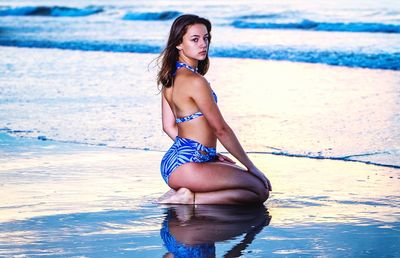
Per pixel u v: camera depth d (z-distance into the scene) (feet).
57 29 74.23
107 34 66.80
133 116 27.20
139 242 12.85
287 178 18.25
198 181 15.85
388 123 24.88
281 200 16.20
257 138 23.11
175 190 16.37
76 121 26.43
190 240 12.96
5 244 12.71
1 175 18.66
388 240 12.82
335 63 43.68
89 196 16.52
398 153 20.54
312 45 52.19
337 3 80.28
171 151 16.46
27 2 108.99
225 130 15.93
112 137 23.62
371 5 76.18
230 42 55.62
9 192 16.87
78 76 39.70
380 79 36.70
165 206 15.69
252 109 28.45
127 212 15.14
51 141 23.18
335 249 12.30
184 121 16.17
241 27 67.77
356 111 27.48
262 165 19.69
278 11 77.20
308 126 24.79
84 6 97.25
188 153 16.02
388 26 59.67
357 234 13.24
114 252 12.22
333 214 14.79
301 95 31.86
